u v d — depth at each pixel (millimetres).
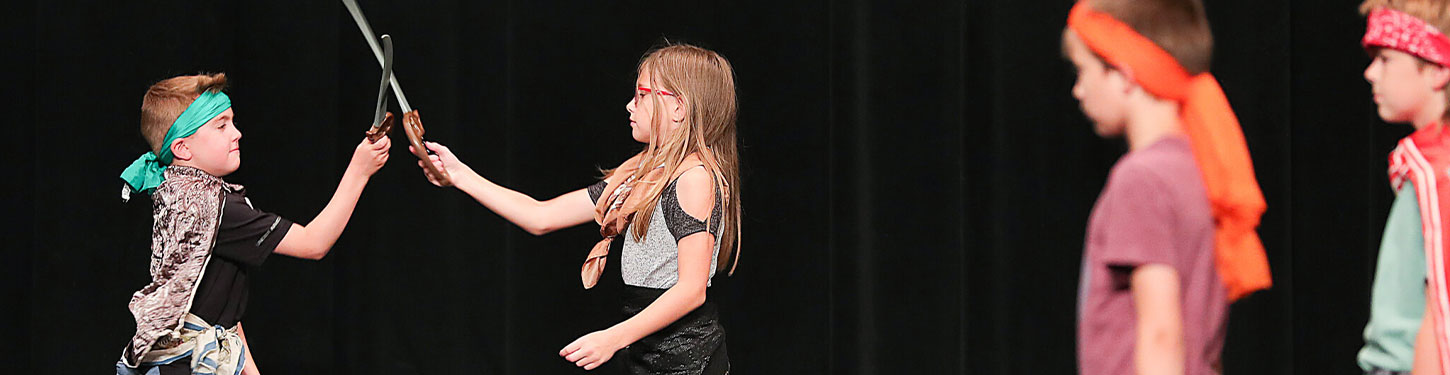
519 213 2773
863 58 3281
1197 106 1543
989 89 3363
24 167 3367
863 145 3281
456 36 3311
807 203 3328
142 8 3293
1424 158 1726
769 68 3322
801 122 3318
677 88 2488
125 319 3340
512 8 3287
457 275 3342
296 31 3291
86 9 3293
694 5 3324
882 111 3291
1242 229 1545
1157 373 1432
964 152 3354
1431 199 1691
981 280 3402
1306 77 3377
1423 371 1669
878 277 3303
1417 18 1749
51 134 3305
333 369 3381
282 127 3293
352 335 3371
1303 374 3432
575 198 2816
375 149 2697
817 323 3342
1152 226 1458
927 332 3311
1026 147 3322
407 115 2717
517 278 3328
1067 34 1606
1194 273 1474
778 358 3357
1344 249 3363
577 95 3312
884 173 3295
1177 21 1540
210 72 3305
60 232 3318
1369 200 3311
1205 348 1483
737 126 3318
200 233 2553
